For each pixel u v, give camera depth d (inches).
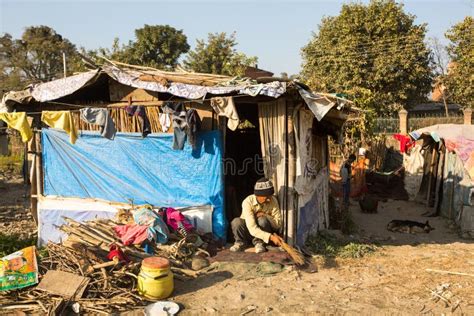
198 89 310.3
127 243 303.1
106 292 251.6
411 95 1214.3
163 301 251.0
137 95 353.7
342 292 268.4
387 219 526.3
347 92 834.2
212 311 241.8
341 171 510.0
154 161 348.5
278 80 307.7
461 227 461.7
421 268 316.2
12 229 448.1
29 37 2065.7
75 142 346.0
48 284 250.8
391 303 254.2
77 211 370.0
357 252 346.6
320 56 1280.8
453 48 1125.1
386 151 840.9
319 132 431.2
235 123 299.0
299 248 334.3
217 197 335.3
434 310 245.3
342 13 1203.2
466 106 1117.1
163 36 1427.2
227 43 1296.8
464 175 470.9
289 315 239.0
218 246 328.8
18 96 359.9
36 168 391.9
